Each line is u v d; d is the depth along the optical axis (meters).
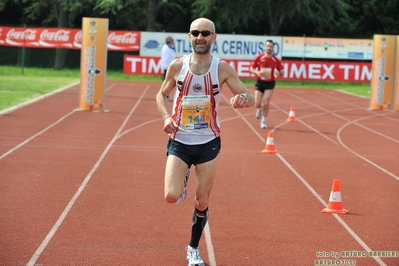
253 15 62.16
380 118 30.22
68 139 20.38
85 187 13.70
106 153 18.06
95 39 27.98
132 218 11.35
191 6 64.69
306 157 18.62
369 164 17.73
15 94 34.03
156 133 22.62
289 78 51.06
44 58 60.78
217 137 8.80
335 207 12.26
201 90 8.60
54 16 64.38
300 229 11.02
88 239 10.02
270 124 26.67
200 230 8.91
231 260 9.28
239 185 14.46
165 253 9.45
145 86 46.06
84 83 28.27
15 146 18.56
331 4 62.84
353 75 51.12
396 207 12.84
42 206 11.99
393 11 68.69
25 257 9.08
